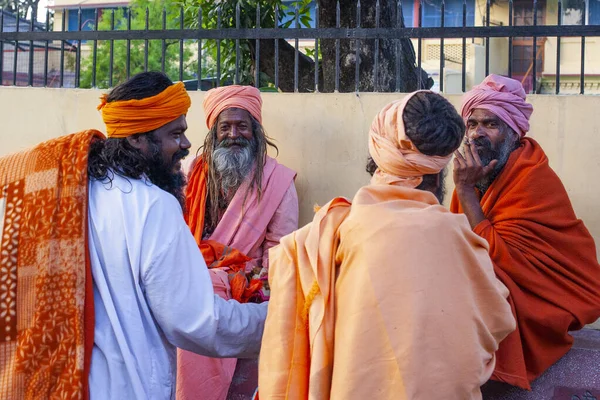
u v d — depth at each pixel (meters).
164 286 2.04
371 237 1.94
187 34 4.26
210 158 3.73
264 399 2.04
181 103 2.22
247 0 5.99
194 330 2.08
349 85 5.24
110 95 2.19
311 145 4.13
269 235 3.70
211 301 2.11
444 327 1.89
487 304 2.05
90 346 1.96
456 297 1.94
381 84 5.12
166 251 2.04
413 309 1.88
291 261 2.11
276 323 2.07
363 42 5.20
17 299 1.96
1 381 1.92
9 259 1.97
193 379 3.03
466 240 2.02
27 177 2.04
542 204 2.88
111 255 2.02
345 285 1.97
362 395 1.86
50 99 4.46
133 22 14.73
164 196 2.12
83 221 2.00
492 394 2.94
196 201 3.73
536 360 2.78
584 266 2.94
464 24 3.96
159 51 14.28
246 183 3.68
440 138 2.01
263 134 3.79
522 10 17.17
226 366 3.14
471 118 3.13
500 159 3.06
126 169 2.11
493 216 2.93
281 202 3.72
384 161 2.08
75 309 1.95
